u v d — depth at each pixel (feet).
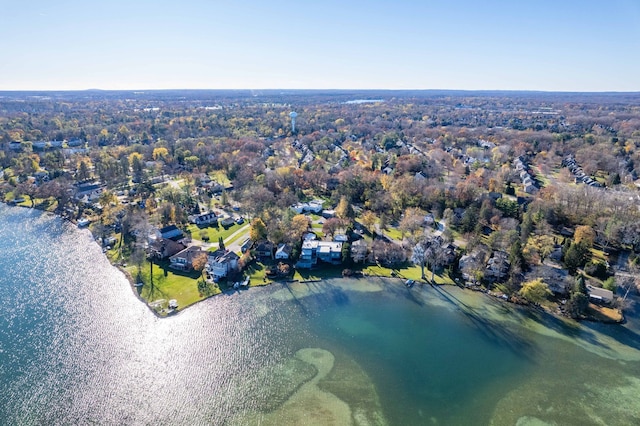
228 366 260.83
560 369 265.13
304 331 297.12
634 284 350.84
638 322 315.37
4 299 327.67
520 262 367.04
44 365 255.70
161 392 238.27
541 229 431.43
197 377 250.78
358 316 317.22
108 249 421.59
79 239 450.30
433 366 264.93
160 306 319.88
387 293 351.05
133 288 346.33
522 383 252.83
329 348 280.10
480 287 359.66
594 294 335.88
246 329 297.74
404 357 272.51
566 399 241.14
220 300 332.39
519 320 315.99
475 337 294.87
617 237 412.98
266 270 374.43
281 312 319.06
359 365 264.31
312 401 234.58
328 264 394.93
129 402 230.68
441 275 380.37
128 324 299.17
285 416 224.12
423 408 231.91
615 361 273.54
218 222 493.77
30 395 232.73
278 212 476.54
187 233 458.91
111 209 492.95
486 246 411.34
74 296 334.24
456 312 325.42
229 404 231.71
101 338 282.97
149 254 403.75
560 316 321.32
